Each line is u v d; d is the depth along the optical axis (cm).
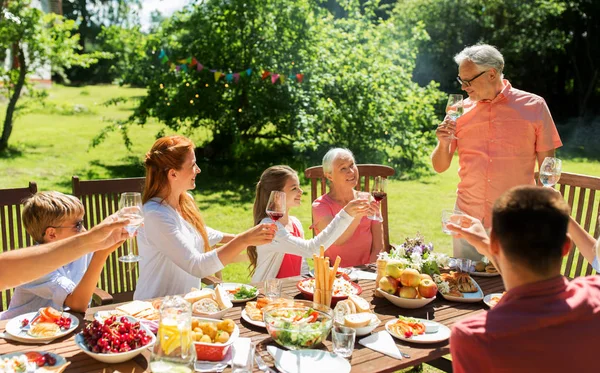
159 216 266
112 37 1030
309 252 289
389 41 1018
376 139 934
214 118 940
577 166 1074
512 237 139
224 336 200
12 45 1010
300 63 923
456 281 273
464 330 138
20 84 1029
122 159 1009
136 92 2300
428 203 760
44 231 253
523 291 139
